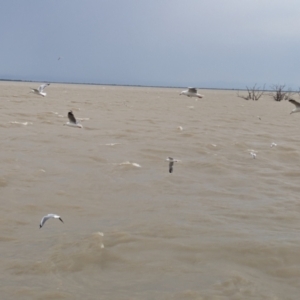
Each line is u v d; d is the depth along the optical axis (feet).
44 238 23.47
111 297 17.69
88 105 91.71
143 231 24.20
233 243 22.62
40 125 58.08
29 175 34.47
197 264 20.57
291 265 20.52
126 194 31.19
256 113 88.69
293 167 40.27
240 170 38.58
